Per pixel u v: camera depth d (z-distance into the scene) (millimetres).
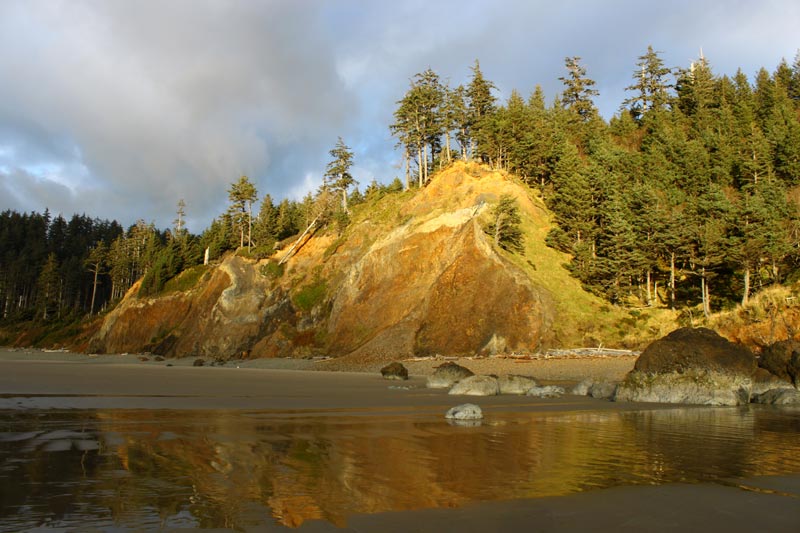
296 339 57031
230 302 65062
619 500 7398
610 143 70875
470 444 11828
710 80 87500
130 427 13820
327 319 57594
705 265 47562
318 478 8469
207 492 7520
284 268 68625
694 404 21750
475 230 51406
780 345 27125
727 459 10430
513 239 53750
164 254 87688
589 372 35094
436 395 24188
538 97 91375
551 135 70125
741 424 15844
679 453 11008
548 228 59812
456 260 50250
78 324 101000
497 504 7156
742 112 75625
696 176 61938
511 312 45312
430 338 46312
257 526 6082
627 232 51500
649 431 14164
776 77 95500
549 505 7133
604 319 47344
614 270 50250
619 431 14102
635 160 65750
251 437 12477
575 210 56750
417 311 49000
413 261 54375
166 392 24266
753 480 8672
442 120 76688
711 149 66688
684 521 6523
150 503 6926
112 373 38500
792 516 6762
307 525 6164
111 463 9391
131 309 81438
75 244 152500
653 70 89250
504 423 15516
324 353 52562
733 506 7160
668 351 24000
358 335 52250
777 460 10367
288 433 13172
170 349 68562
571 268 53719
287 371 43438
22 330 109375
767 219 46438
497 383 25359
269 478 8438
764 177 59219
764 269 49156
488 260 49062
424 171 78000
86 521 6129
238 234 91625
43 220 164250
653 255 52469
